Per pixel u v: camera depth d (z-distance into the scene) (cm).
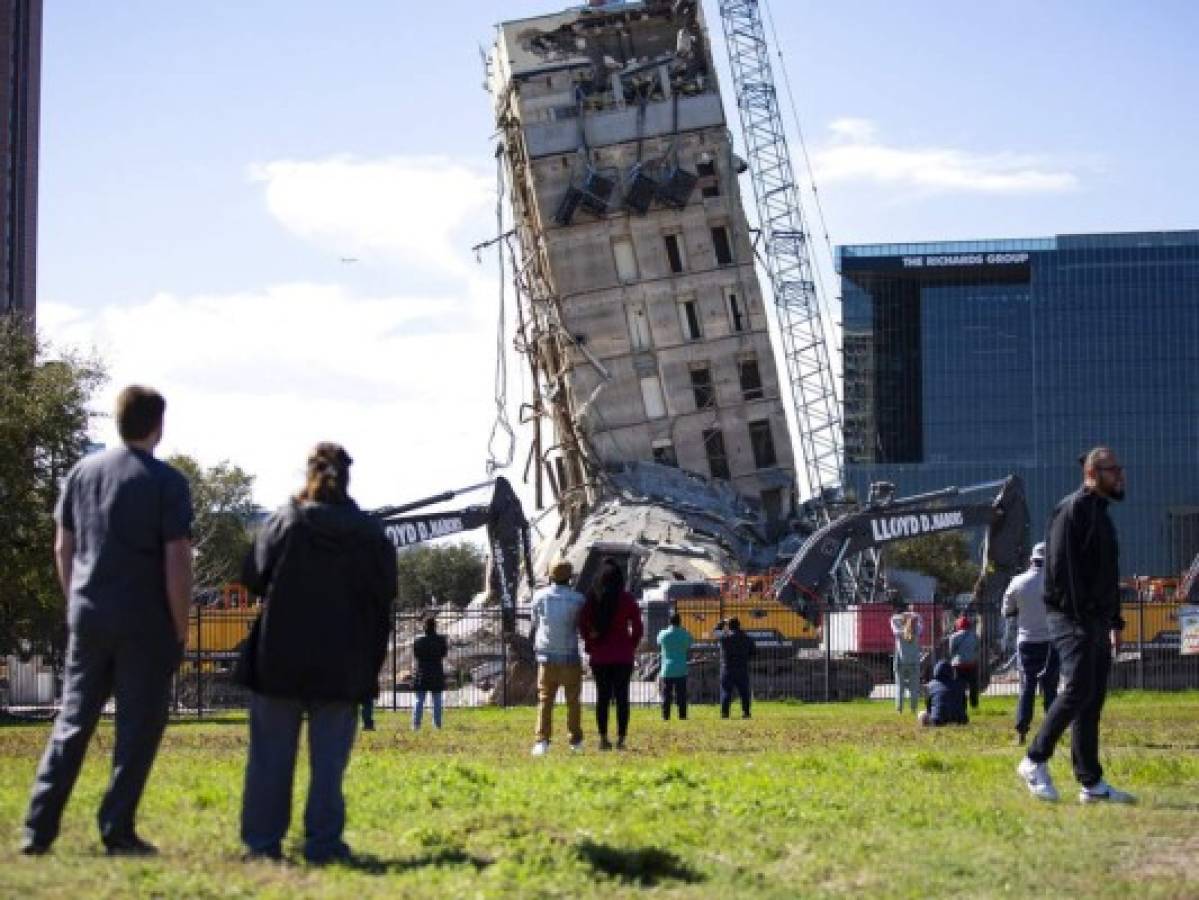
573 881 1214
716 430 10369
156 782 1880
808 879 1284
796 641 5909
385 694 6022
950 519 6278
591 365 10300
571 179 10200
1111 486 1742
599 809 1634
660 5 10244
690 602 6003
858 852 1409
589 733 3278
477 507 6394
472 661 6544
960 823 1593
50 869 1184
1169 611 5931
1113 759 2338
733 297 10369
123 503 1266
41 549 5412
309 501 1270
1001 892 1241
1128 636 5931
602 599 2725
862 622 5859
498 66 10425
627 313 10319
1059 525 1750
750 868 1323
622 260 10338
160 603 1270
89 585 1264
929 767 2186
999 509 6094
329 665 1252
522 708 5131
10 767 2158
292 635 1251
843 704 5291
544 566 10569
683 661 4072
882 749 2647
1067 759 2264
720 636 4291
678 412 10362
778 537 10231
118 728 1272
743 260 10319
